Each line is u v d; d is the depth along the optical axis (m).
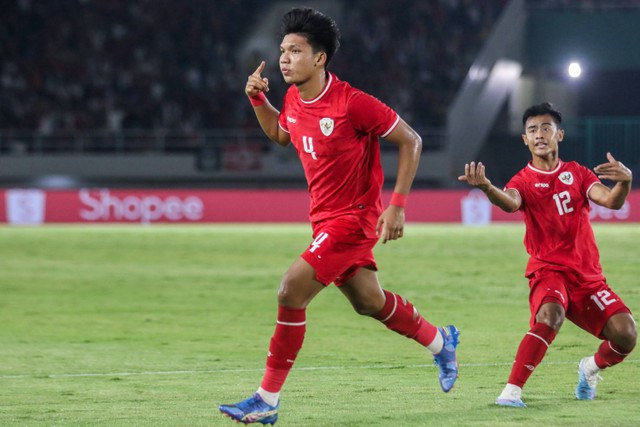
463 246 57.09
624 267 44.06
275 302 35.00
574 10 96.50
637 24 95.81
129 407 17.72
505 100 100.31
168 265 47.97
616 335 17.22
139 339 27.14
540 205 17.70
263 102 17.55
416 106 94.19
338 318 30.73
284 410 17.19
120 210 80.56
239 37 101.44
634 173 83.75
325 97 15.73
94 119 92.62
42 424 16.14
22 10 98.75
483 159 92.50
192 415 16.91
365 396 18.56
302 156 16.17
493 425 15.54
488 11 102.75
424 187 87.88
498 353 24.08
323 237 15.71
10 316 31.70
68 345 26.11
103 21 99.81
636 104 100.50
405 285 39.16
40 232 69.94
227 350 25.23
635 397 18.19
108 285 40.03
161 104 94.56
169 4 101.75
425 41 99.38
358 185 15.91
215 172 88.88
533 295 17.67
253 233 68.81
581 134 85.31
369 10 101.12
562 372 21.16
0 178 87.44
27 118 92.06
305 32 15.60
